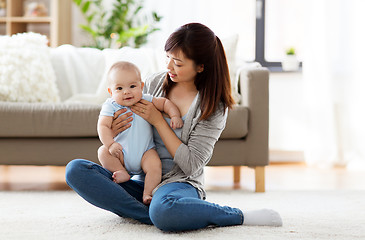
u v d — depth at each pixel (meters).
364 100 3.93
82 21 4.44
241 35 4.28
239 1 4.24
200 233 1.54
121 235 1.51
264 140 2.60
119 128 1.61
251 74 2.61
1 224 1.69
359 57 3.94
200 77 1.61
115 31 4.15
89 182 1.55
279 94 4.09
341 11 3.96
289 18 4.30
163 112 1.64
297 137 4.09
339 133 3.98
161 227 1.52
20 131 2.48
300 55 4.30
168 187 1.54
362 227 1.73
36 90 2.83
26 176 3.20
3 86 2.74
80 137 2.54
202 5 4.12
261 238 1.49
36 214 1.89
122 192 1.58
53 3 4.12
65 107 2.52
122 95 1.58
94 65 3.18
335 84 3.99
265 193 2.57
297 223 1.76
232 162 2.60
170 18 4.13
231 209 1.65
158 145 1.65
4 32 4.42
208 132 1.60
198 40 1.52
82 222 1.73
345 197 2.45
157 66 3.09
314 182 3.07
